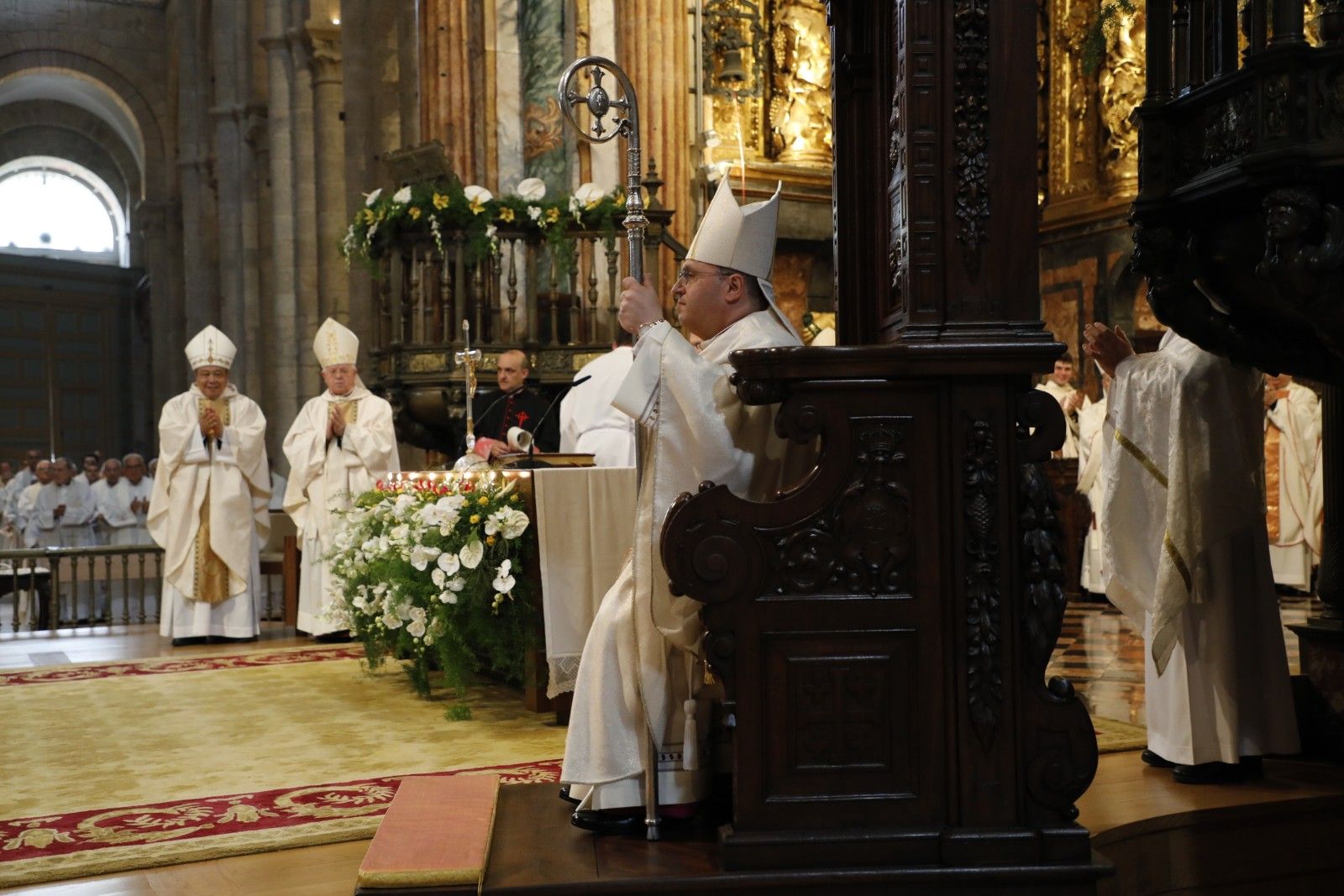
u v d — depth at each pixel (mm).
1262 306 3682
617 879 2932
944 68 3098
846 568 3045
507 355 8508
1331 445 4926
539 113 11242
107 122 34000
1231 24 3590
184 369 29844
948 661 3027
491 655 6227
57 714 6098
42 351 33719
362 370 13195
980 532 3025
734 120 12961
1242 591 4445
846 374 3027
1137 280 13023
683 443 3182
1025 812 3033
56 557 10930
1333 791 4281
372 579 6637
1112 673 6746
